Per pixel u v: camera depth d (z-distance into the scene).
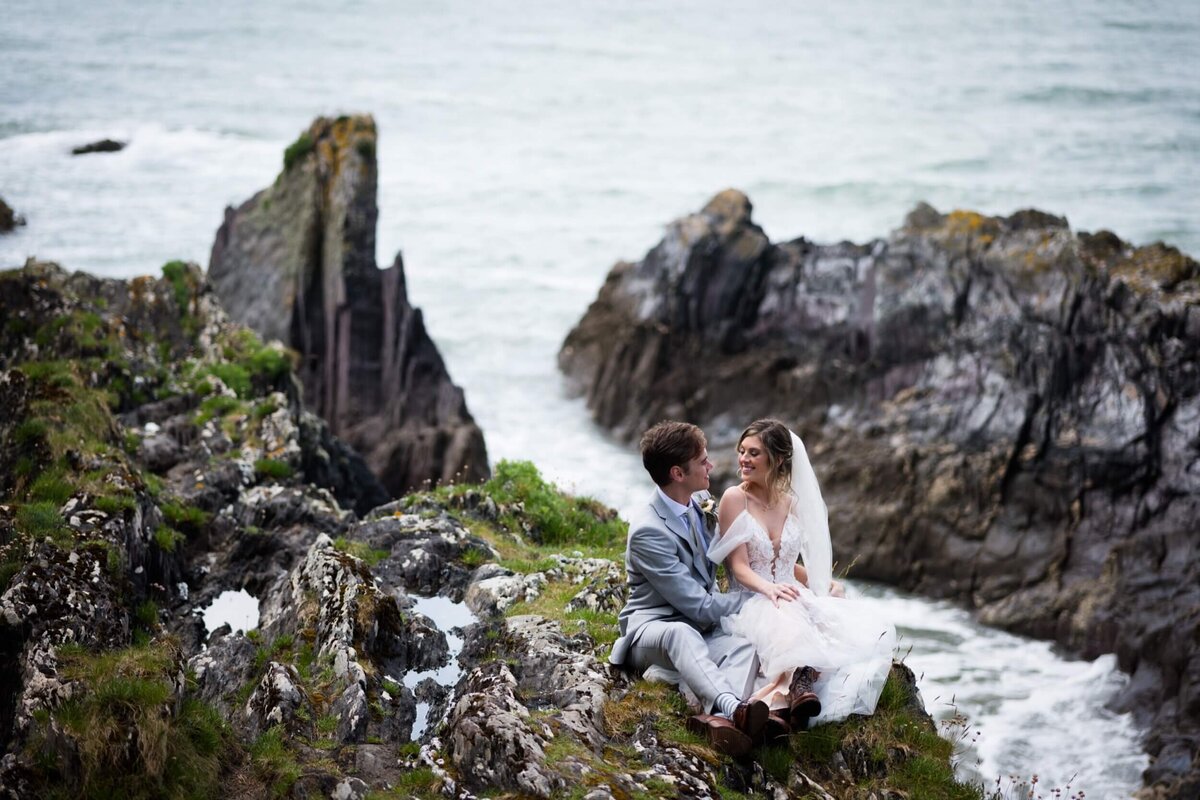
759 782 6.34
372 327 26.73
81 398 10.59
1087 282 25.02
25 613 7.27
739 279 30.11
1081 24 103.19
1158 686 19.22
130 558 8.80
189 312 17.45
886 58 91.75
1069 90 76.12
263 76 79.12
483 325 38.41
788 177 58.56
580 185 57.56
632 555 6.91
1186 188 54.88
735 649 6.69
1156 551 21.73
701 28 109.06
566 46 98.88
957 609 22.70
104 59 78.19
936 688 19.62
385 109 72.81
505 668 6.95
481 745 6.09
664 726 6.50
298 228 27.39
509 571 8.98
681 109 75.44
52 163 50.03
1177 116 69.62
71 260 36.69
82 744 5.86
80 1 100.81
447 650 7.76
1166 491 22.56
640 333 30.72
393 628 7.66
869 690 6.86
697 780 6.07
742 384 29.06
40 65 73.19
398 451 24.88
